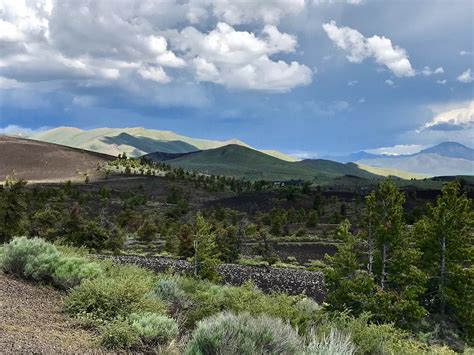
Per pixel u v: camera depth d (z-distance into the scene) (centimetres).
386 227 2355
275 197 14662
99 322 848
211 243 4116
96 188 15788
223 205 13688
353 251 2405
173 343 760
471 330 2434
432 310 2642
